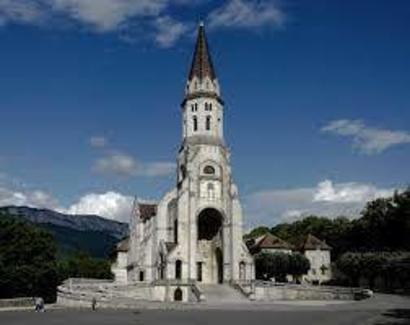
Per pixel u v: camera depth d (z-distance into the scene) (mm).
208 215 137625
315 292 111812
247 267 129875
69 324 61500
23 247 120062
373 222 144875
